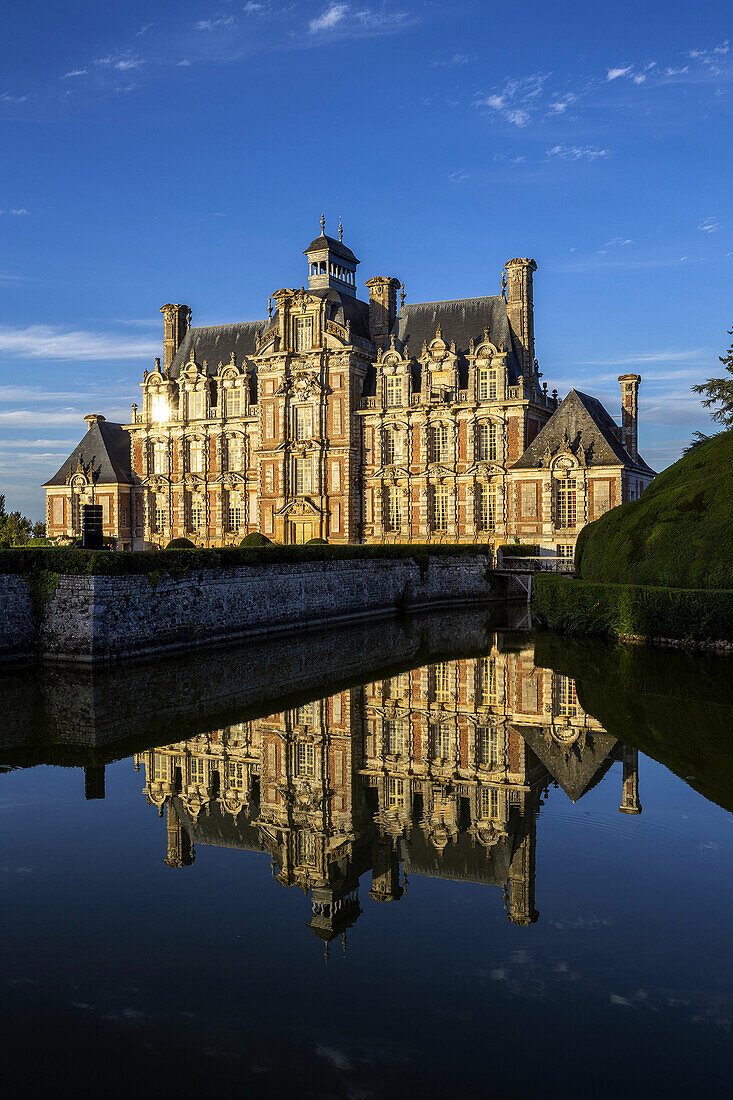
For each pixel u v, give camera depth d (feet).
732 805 57.06
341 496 267.18
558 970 37.06
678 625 128.06
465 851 51.47
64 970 37.65
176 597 133.59
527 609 216.13
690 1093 28.68
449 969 37.52
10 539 260.83
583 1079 29.50
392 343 268.00
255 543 212.23
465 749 74.38
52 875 48.49
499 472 250.98
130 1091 29.17
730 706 86.33
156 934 41.24
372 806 60.08
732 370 230.89
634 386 260.01
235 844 53.47
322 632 162.71
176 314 316.40
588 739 75.31
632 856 49.34
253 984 36.47
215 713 88.74
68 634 119.34
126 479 309.01
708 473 147.43
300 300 270.05
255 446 286.87
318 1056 31.09
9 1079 29.99
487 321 267.39
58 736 79.00
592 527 169.37
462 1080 29.55
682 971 36.81
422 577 215.92
